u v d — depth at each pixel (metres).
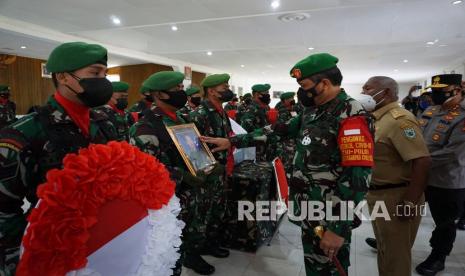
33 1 4.96
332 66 1.38
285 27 6.39
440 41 7.46
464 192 2.15
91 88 0.94
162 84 1.72
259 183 2.52
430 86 2.22
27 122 0.88
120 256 0.74
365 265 2.41
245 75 16.84
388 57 10.23
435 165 2.18
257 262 2.45
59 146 0.90
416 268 2.30
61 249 0.66
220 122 2.37
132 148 0.88
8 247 0.79
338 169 1.38
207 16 5.63
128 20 5.92
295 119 1.77
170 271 0.87
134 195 0.78
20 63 9.20
